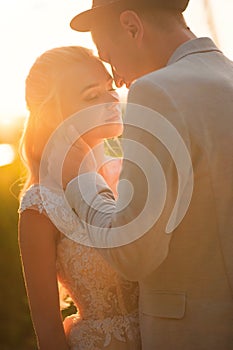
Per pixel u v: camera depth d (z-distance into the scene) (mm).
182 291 2383
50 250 2711
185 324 2387
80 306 2803
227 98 2348
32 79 2850
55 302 2709
